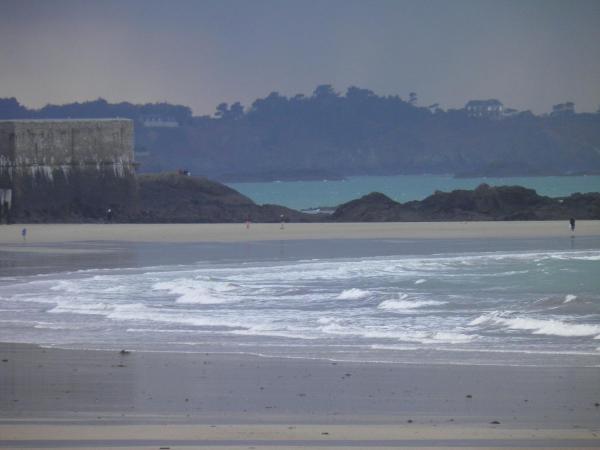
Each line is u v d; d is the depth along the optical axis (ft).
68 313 340.18
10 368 234.38
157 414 181.57
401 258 538.47
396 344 266.98
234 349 262.06
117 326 308.60
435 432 163.32
